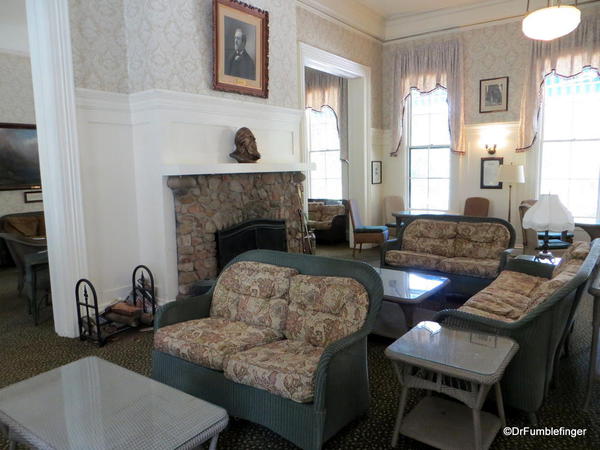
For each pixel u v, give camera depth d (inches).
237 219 187.0
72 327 150.7
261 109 197.3
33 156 281.7
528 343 90.5
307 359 90.0
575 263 122.2
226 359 93.2
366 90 293.0
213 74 174.4
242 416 92.0
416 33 291.4
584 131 252.7
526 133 260.7
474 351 83.5
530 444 88.0
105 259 161.5
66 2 142.5
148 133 162.2
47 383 83.3
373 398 107.1
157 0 155.4
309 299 102.8
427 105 300.7
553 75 256.2
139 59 160.1
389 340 142.2
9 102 269.9
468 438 85.1
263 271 114.5
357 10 271.6
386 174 319.0
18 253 195.6
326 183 343.6
